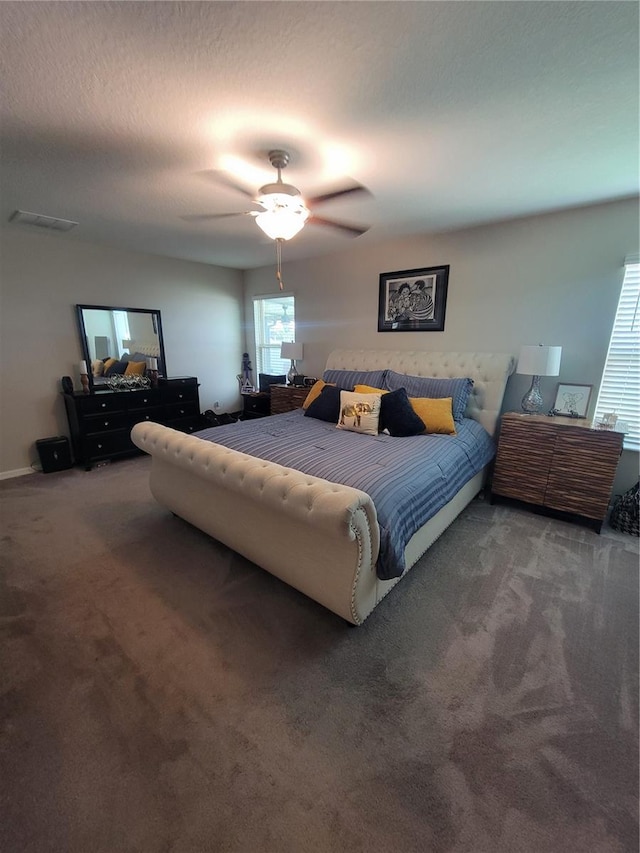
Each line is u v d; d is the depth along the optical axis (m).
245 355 5.86
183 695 1.47
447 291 3.59
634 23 1.11
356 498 1.49
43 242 3.71
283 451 2.37
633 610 1.93
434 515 2.18
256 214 2.12
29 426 3.83
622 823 1.08
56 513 2.96
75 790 1.16
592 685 1.51
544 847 1.02
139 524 2.80
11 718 1.37
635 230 2.65
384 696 1.47
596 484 2.66
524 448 2.94
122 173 2.21
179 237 3.72
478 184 2.37
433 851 1.02
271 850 1.02
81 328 4.03
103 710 1.40
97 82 1.39
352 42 1.20
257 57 1.27
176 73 1.35
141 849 1.02
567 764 1.23
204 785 1.17
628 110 1.58
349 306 4.40
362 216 3.03
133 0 1.05
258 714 1.40
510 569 2.26
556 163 2.08
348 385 3.83
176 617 1.88
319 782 1.18
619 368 2.86
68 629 1.79
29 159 2.02
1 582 2.13
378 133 1.76
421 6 1.07
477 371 3.38
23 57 1.25
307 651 1.68
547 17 1.10
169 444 2.34
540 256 3.05
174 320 4.95
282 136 1.79
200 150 1.92
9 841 1.04
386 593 1.96
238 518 2.12
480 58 1.27
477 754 1.26
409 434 2.86
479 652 1.67
